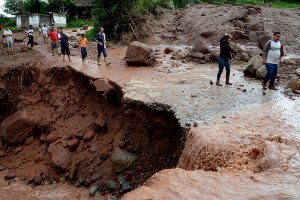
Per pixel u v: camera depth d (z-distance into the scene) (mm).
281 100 9969
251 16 22984
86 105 14977
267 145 5945
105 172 12516
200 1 32156
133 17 23969
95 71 14758
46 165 13891
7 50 20875
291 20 22562
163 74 14141
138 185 11359
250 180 4828
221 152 6316
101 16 24188
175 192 4289
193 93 10914
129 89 11656
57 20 38562
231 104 9633
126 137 12344
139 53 15820
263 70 12680
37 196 12258
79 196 11945
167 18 26109
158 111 10320
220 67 11680
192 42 21875
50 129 15008
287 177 4891
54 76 16172
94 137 13695
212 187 4504
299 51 17984
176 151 10516
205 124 7992
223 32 21406
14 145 15352
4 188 12906
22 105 16344
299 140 6703
